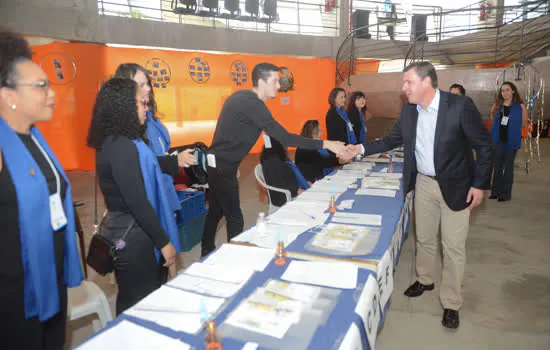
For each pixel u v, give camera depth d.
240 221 2.65
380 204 2.23
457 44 8.95
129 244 1.48
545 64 6.02
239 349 0.92
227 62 8.14
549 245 3.43
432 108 2.04
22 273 1.09
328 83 9.37
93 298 1.76
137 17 7.67
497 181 4.93
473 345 2.04
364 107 4.75
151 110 2.23
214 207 2.68
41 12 6.02
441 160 2.02
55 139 7.05
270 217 1.98
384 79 7.98
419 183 2.33
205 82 7.95
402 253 3.32
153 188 1.59
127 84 1.43
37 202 1.10
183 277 1.31
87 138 1.48
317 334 0.97
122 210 1.49
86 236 3.72
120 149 1.39
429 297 2.55
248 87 8.48
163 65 7.42
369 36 9.64
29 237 1.08
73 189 5.82
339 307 1.09
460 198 2.05
